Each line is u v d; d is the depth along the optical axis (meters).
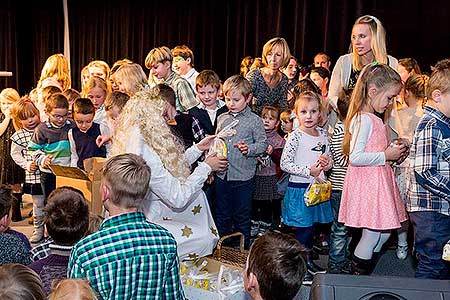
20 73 9.75
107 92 4.59
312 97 3.46
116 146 2.62
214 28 7.29
